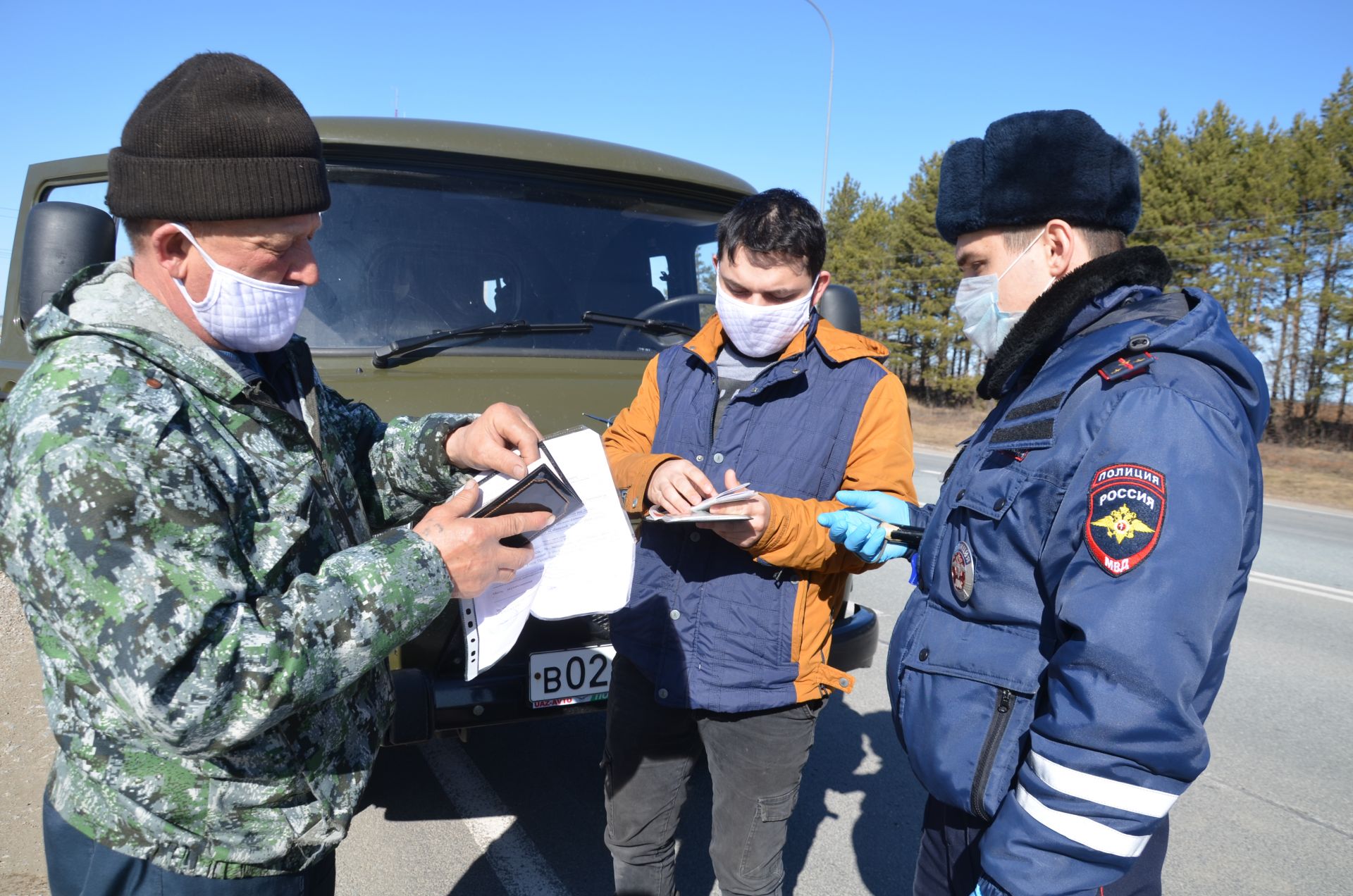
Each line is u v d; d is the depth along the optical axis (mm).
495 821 2951
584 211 3445
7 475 1056
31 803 2811
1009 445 1265
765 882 1958
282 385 1475
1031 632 1240
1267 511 12750
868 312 41719
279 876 1268
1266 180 27312
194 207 1189
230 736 1045
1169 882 2818
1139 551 1072
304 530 1233
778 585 1907
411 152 3162
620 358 3287
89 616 1001
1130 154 1342
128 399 1087
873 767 3480
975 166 1404
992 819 1262
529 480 1346
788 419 1973
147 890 1195
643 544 2035
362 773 1353
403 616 1164
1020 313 1406
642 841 2037
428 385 2855
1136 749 1050
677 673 1924
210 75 1196
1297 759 3744
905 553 1763
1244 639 5453
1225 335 1174
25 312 2611
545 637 2479
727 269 1955
